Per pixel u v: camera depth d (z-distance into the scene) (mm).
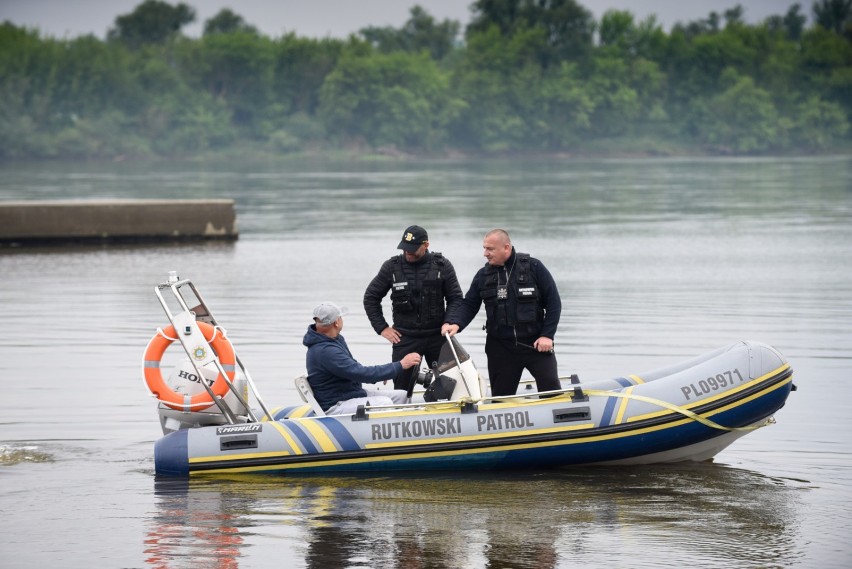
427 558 22953
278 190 185375
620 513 25703
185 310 29938
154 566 22625
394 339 32281
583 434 28922
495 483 28234
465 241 93438
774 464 29500
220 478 28656
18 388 38312
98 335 48969
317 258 80438
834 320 51594
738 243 91125
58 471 29094
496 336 31109
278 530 24656
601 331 48812
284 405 35750
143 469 29375
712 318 52469
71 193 171125
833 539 23938
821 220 115125
